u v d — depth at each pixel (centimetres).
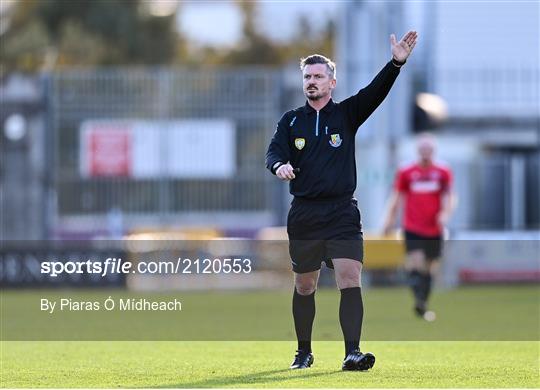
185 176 10131
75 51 15362
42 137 10088
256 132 10200
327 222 2848
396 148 9412
